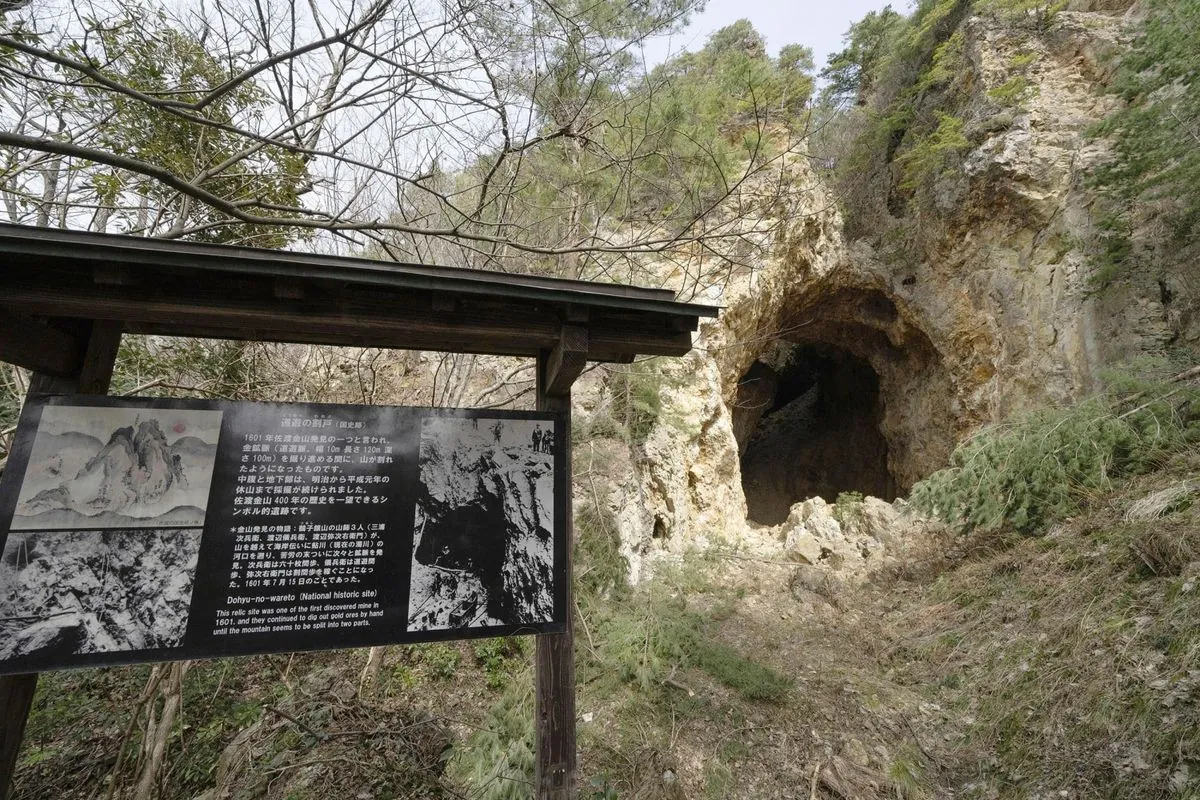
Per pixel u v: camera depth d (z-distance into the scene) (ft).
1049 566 16.46
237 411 6.61
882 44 48.03
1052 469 18.78
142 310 5.92
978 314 35.09
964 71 37.73
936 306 37.78
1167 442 17.61
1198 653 10.45
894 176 42.22
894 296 40.19
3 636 5.39
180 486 6.21
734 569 24.63
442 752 11.96
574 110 12.55
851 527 27.37
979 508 19.99
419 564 6.87
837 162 43.88
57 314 5.92
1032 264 32.07
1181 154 21.62
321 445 6.83
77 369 6.42
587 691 14.58
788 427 62.59
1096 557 15.20
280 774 11.14
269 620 6.20
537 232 17.61
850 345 48.37
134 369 13.89
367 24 7.74
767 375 56.85
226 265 5.60
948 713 13.47
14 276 5.59
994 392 33.35
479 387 21.34
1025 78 33.81
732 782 12.05
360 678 14.44
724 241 18.48
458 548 7.07
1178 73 21.97
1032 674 12.98
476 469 7.40
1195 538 13.01
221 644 5.98
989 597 17.13
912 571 21.91
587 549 18.72
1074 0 36.96
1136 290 25.68
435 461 7.25
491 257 11.78
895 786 11.46
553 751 7.11
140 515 6.00
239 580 6.20
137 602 5.82
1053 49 34.55
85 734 12.14
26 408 5.90
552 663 7.32
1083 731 10.88
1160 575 13.10
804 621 19.76
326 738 11.84
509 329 7.09
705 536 27.76
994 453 20.34
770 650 17.65
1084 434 18.81
